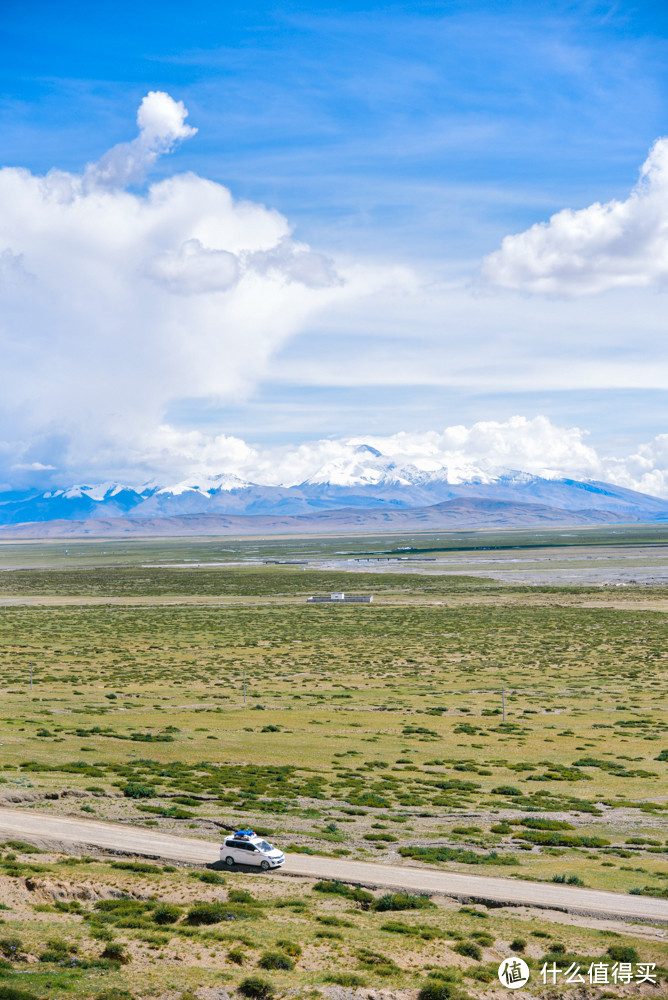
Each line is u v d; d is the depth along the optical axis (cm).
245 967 3034
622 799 6028
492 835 5041
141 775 6262
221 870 4184
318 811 5472
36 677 12019
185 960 3050
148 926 3384
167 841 4569
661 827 5319
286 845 4600
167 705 9844
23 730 7862
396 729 8562
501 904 3828
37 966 2909
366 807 5650
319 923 3484
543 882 4100
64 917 3453
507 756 7425
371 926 3491
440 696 10588
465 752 7569
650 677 11894
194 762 6888
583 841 4938
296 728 8469
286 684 11562
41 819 4850
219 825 4950
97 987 2752
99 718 8806
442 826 5219
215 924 3434
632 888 4006
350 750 7525
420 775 6719
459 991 2850
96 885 3784
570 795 6125
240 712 9419
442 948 3275
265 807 5466
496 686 11338
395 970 3025
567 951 3238
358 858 4450
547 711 9644
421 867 4316
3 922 3303
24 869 3853
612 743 7969
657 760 7312
